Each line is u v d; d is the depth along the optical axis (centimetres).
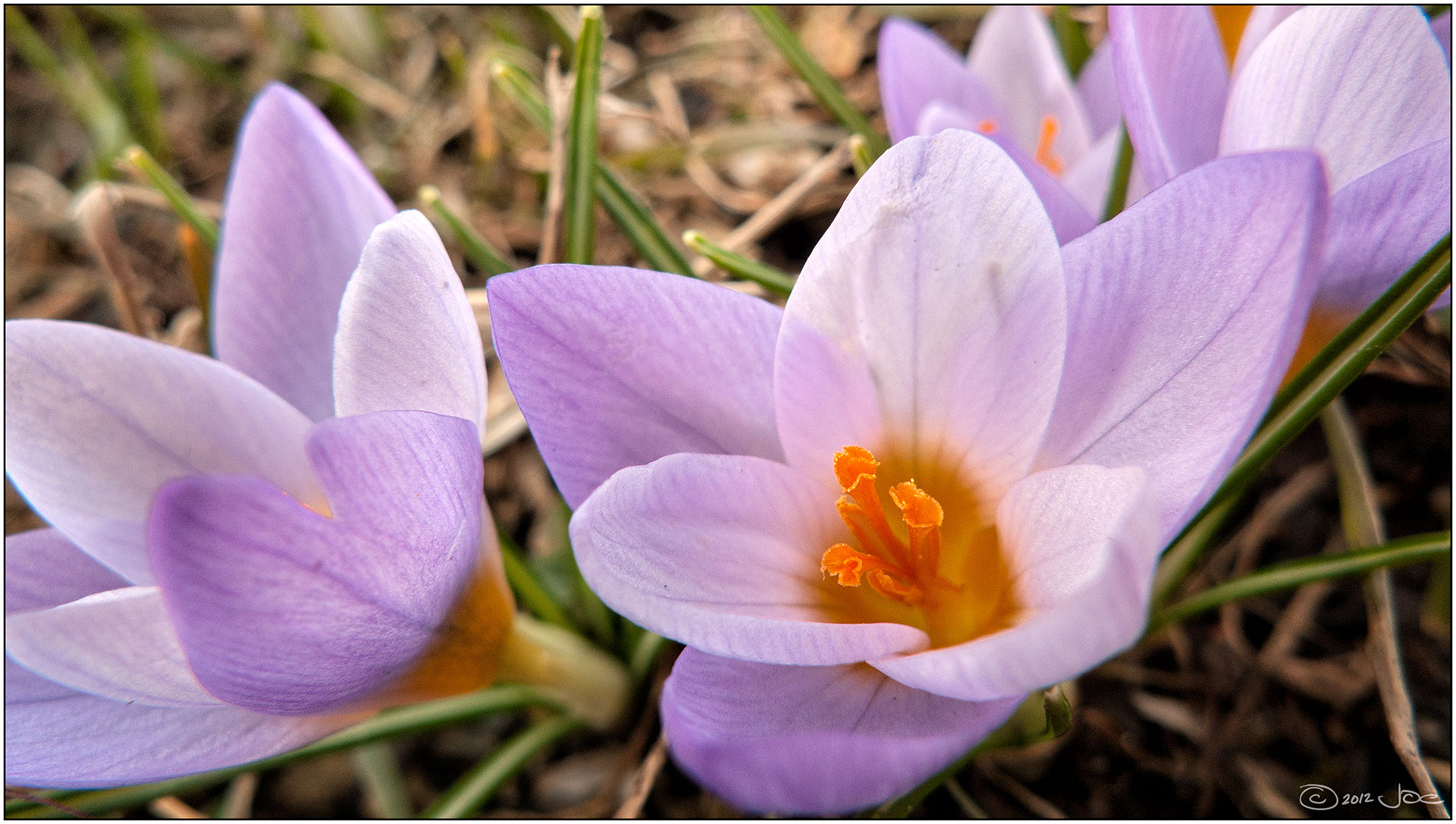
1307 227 12
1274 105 15
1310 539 18
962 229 13
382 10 26
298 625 13
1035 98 18
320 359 15
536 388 13
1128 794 17
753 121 24
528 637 16
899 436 14
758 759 12
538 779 18
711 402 14
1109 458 13
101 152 23
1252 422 12
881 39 17
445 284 13
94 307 22
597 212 21
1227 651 18
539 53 25
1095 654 12
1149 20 15
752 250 21
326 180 15
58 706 14
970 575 14
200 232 18
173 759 14
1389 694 16
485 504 14
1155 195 13
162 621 13
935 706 13
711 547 13
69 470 14
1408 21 14
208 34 26
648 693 17
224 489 12
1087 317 13
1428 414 18
